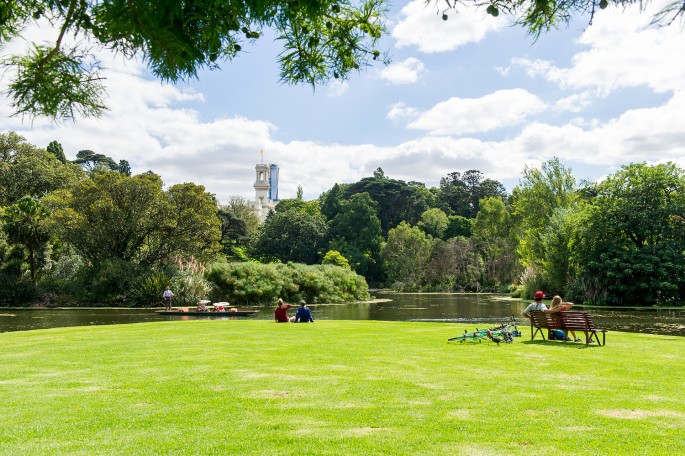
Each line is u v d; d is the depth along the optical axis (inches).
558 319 504.7
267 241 3189.0
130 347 467.5
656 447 196.5
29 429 219.6
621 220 1475.1
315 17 98.0
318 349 452.1
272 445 199.8
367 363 382.0
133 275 1561.3
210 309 1191.6
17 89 91.7
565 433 214.2
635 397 278.1
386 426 224.7
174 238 1736.0
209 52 96.3
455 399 272.8
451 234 3518.7
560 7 84.7
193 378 326.0
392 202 3821.4
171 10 81.9
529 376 335.3
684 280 1396.4
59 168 2265.0
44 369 358.9
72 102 93.7
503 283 2664.9
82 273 1605.6
